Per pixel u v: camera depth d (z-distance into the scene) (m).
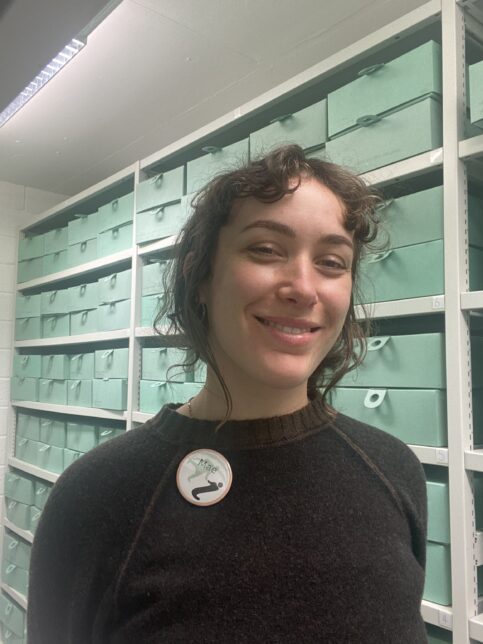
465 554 0.97
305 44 1.63
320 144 1.27
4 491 2.62
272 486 0.53
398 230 1.12
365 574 0.50
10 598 2.45
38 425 2.42
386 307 1.12
